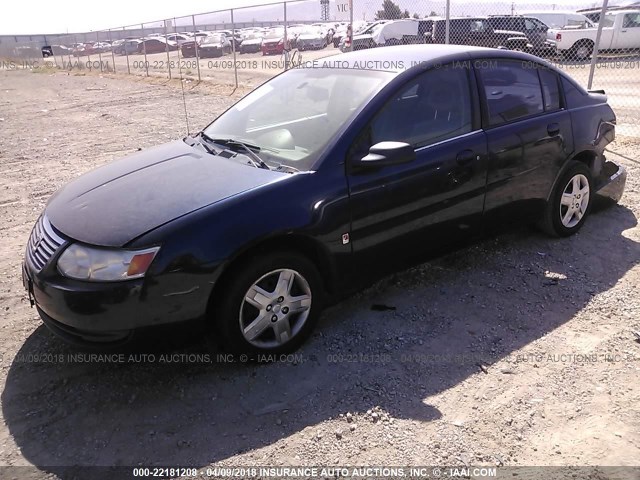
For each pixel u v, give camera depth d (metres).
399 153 3.20
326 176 3.22
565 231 4.79
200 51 29.12
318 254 3.29
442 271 4.29
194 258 2.81
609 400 2.88
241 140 3.78
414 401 2.90
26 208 6.27
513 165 4.10
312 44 26.50
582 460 2.50
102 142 10.02
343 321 3.63
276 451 2.59
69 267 2.83
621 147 7.75
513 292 3.96
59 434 2.73
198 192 3.10
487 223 4.11
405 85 3.62
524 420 2.75
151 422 2.79
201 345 3.36
